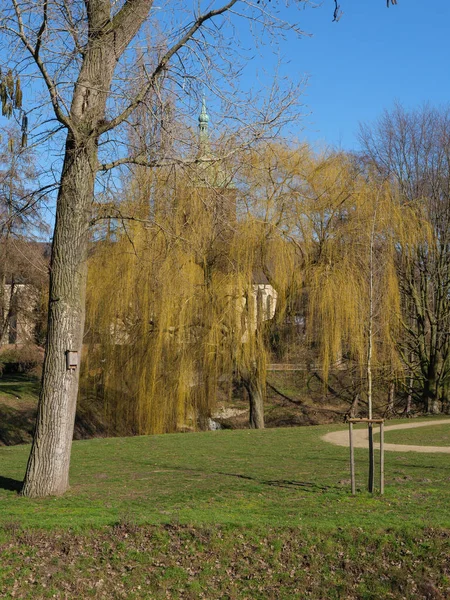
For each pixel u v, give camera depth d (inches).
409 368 1273.4
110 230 905.5
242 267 976.9
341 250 984.9
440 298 1285.7
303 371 1114.1
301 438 799.1
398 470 549.6
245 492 467.5
